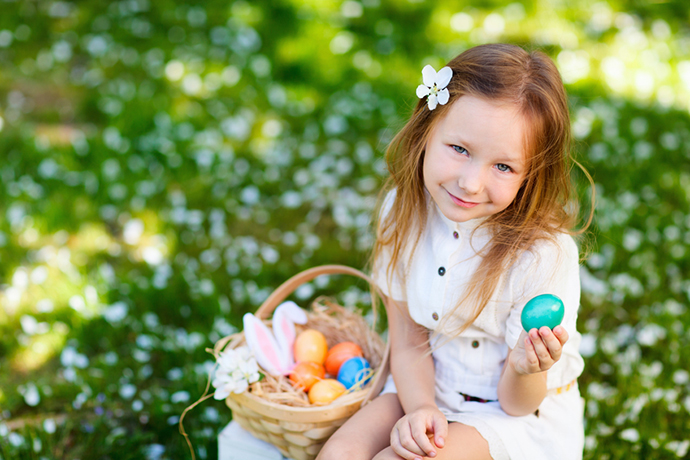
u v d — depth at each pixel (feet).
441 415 4.85
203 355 7.61
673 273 8.95
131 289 8.53
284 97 12.98
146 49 14.29
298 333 6.50
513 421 5.03
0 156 10.83
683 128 12.41
